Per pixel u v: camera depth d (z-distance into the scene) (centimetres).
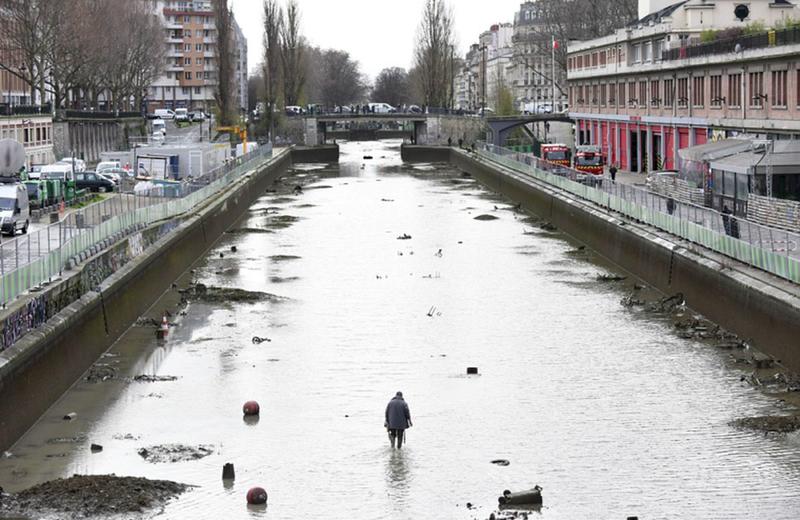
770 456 4719
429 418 5272
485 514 4172
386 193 15775
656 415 5272
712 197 9450
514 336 6825
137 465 4681
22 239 5862
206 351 6519
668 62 13075
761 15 13500
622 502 4266
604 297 8000
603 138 16800
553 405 5453
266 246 10612
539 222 12306
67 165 12181
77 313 5981
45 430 5122
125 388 5788
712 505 4228
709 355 6288
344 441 4966
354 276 8875
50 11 15012
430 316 7394
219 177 12781
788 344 5919
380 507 4244
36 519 4050
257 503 4256
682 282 7688
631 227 9144
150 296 7869
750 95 10819
